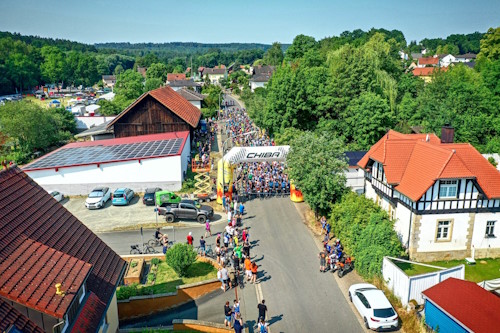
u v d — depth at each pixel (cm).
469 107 6038
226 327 2156
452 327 1905
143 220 3681
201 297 2534
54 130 6862
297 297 2491
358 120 5416
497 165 4641
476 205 2895
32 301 1337
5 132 6438
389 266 2473
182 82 13012
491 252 3011
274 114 5959
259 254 3028
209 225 3428
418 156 3105
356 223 2902
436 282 2348
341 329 2189
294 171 3506
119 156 4475
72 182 4312
